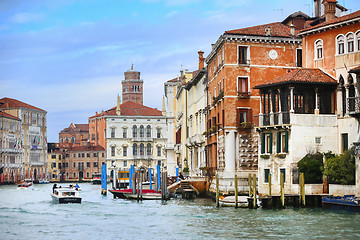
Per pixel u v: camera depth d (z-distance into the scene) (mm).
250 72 61844
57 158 197375
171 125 126125
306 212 45906
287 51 62531
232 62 61688
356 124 50281
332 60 53312
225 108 61469
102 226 44781
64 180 195250
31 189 124500
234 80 61625
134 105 171875
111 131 165375
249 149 61250
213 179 68125
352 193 46250
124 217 50438
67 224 46344
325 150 51969
